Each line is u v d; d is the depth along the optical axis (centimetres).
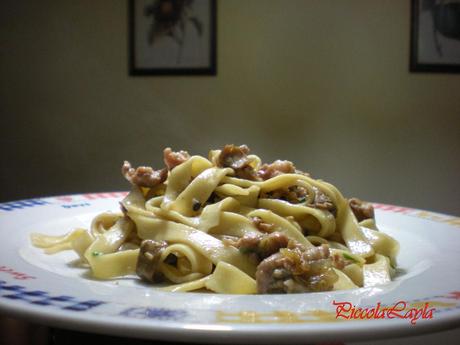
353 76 409
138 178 160
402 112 406
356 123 412
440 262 140
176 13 421
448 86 402
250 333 73
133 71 438
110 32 442
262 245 133
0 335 166
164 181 164
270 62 418
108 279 138
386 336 76
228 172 160
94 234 159
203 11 417
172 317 80
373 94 408
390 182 413
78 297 89
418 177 410
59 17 452
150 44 431
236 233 147
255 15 415
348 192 416
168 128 440
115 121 450
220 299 93
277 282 112
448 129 405
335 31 407
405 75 403
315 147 418
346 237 156
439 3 393
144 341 112
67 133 461
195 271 137
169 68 429
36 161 470
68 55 453
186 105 434
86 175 460
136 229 156
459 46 396
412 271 142
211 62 421
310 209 154
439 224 189
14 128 474
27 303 84
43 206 200
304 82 415
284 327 74
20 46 464
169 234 145
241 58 421
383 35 402
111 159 454
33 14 458
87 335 124
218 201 158
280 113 420
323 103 414
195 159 164
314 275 114
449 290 101
